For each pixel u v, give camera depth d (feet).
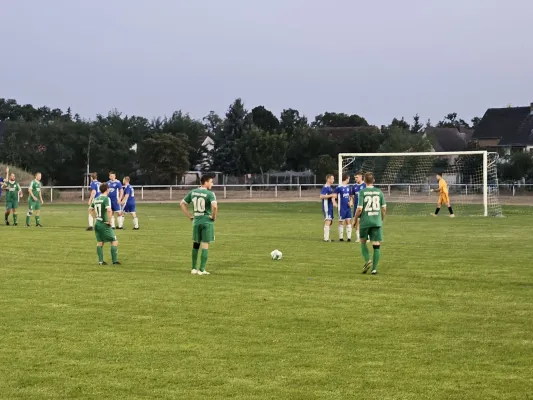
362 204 52.85
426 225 103.76
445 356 29.81
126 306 40.19
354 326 35.19
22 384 26.27
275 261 60.44
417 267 56.44
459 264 58.13
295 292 44.80
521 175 219.61
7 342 31.99
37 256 64.03
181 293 44.42
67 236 84.28
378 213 52.49
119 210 96.02
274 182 264.72
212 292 44.75
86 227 99.19
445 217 125.08
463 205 164.25
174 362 28.99
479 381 26.50
